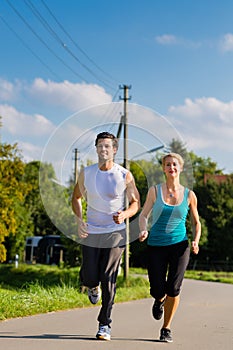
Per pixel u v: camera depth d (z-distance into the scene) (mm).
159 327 8008
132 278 24328
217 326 8367
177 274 6445
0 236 36656
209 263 51875
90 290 6824
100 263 6633
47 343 6223
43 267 37688
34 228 67812
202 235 51344
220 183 53875
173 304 6520
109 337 6602
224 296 16375
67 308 11070
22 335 6836
